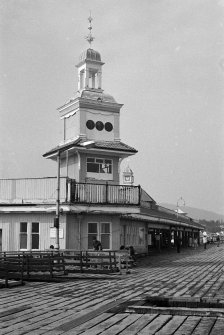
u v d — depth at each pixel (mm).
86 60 34875
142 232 41875
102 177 33000
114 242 31156
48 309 11133
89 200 29734
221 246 77938
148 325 8797
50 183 29969
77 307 11461
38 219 30156
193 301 11750
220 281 18391
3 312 10672
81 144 31266
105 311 10273
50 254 22766
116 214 31203
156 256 42156
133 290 15234
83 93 34000
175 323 8953
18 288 16125
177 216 60938
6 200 30625
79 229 30109
